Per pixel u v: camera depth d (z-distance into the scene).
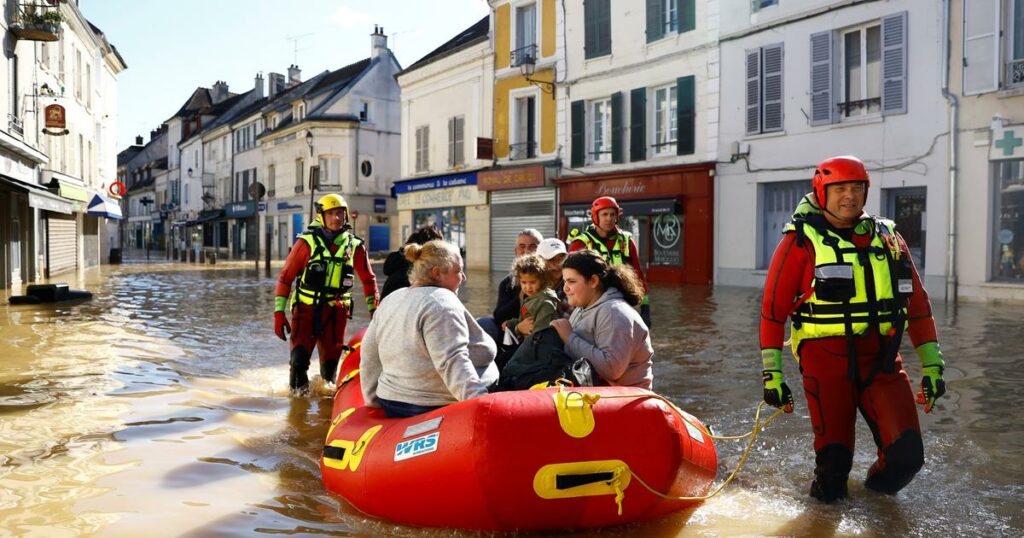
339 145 38.69
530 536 3.24
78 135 26.66
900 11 14.54
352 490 3.58
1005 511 3.53
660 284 18.98
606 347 3.86
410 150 30.34
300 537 3.21
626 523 3.38
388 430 3.56
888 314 3.49
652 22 19.97
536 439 3.09
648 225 20.16
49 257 23.17
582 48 22.19
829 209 3.51
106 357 7.88
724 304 13.52
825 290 3.48
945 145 13.98
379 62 39.50
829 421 3.59
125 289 17.89
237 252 49.72
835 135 15.83
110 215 28.91
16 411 5.47
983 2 13.33
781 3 16.70
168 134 65.19
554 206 23.42
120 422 5.21
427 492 3.22
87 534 3.22
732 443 4.70
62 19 19.91
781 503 3.66
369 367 4.03
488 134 26.08
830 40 15.81
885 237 3.54
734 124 17.91
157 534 3.23
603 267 4.07
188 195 59.25
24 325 10.66
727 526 3.38
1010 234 13.36
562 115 23.03
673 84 19.86
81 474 4.07
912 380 6.50
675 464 3.29
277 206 43.00
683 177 19.03
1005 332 9.37
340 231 6.54
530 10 24.42
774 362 3.69
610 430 3.18
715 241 18.48
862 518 3.46
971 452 4.42
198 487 3.88
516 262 4.47
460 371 3.53
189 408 5.67
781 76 16.80
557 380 3.58
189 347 8.70
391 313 3.82
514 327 4.93
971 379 6.46
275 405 5.87
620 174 20.78
